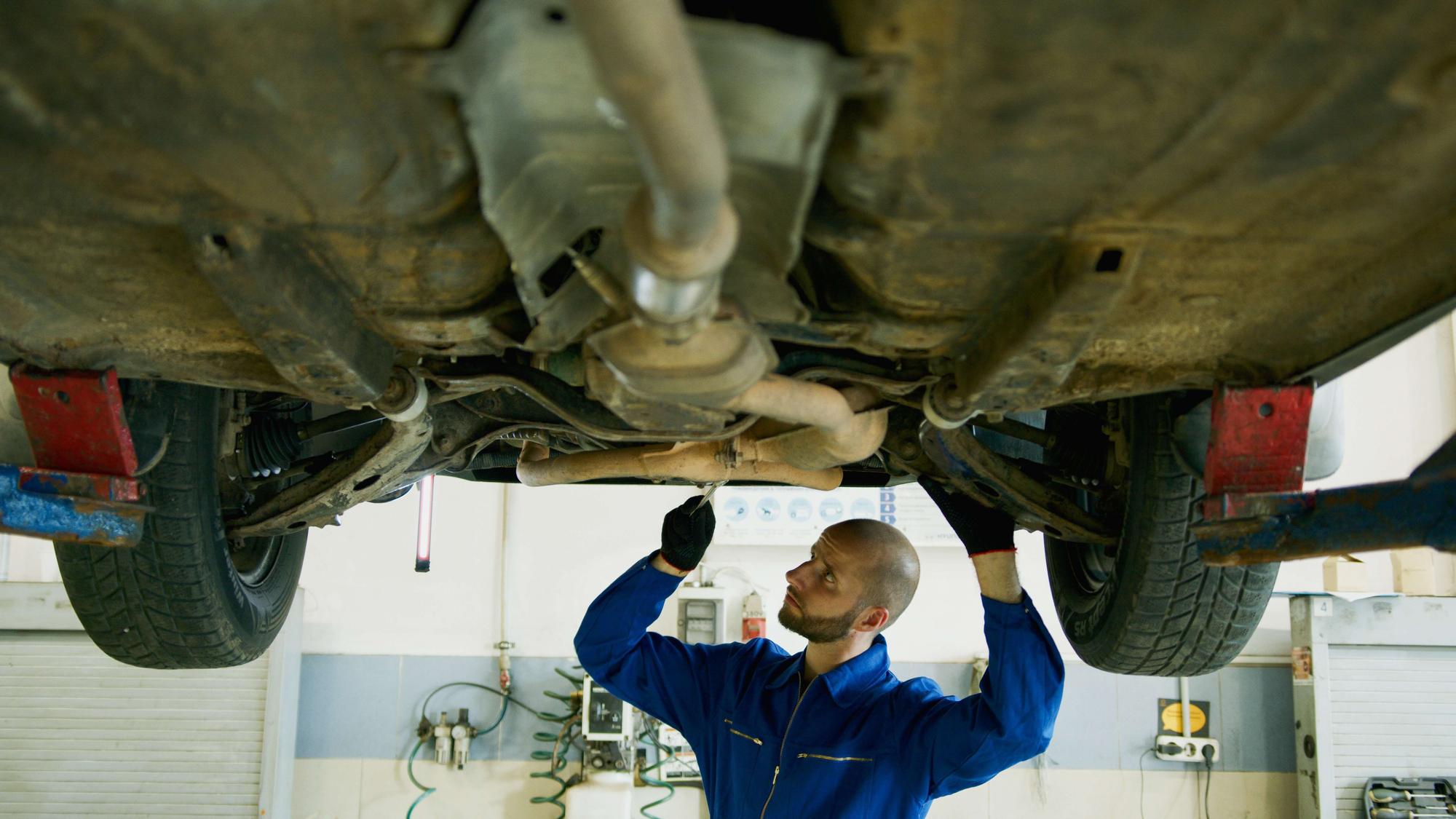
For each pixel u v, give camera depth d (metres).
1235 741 4.66
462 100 0.70
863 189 0.80
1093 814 4.64
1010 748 1.65
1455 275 0.93
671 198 0.62
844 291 1.07
